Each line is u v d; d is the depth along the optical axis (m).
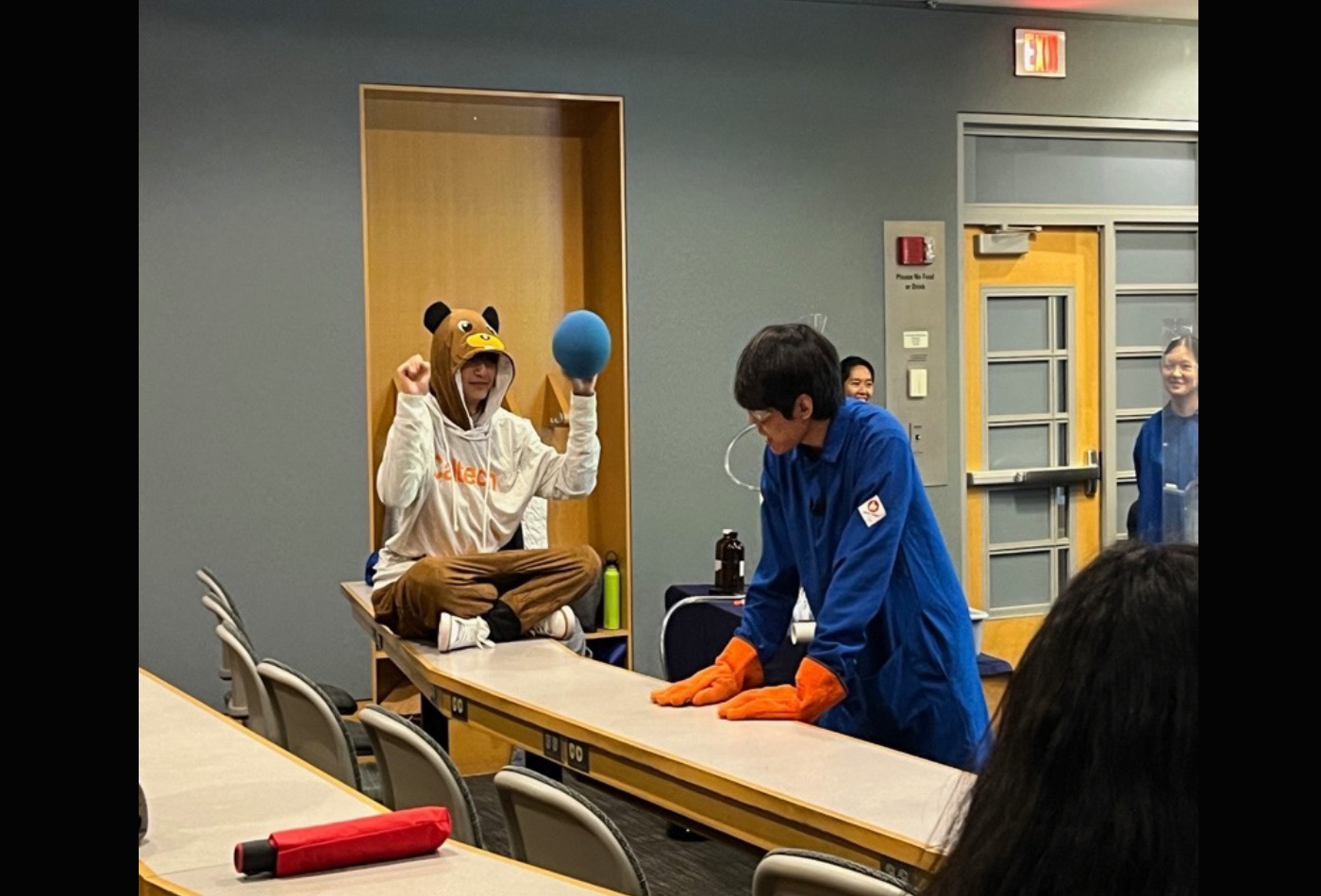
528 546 5.50
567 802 2.09
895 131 6.74
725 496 6.48
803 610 3.79
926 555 2.98
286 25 5.69
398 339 6.21
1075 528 7.35
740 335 6.48
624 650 6.07
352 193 5.81
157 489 5.60
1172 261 7.50
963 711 3.02
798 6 6.52
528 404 6.47
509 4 6.02
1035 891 0.80
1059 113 7.04
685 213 6.37
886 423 2.86
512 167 6.38
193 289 5.61
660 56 6.30
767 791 2.31
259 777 2.39
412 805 2.60
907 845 2.04
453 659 3.55
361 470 5.86
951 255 6.86
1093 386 7.36
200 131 5.60
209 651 5.67
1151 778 0.79
